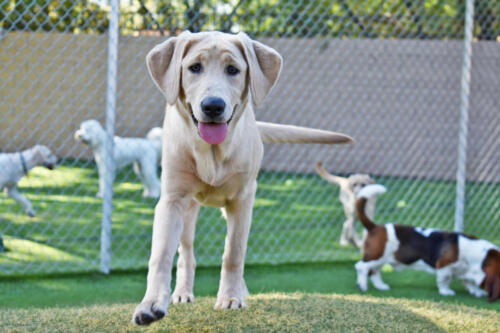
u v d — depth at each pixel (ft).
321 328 9.78
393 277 16.58
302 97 35.40
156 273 8.60
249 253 18.07
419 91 35.65
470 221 23.66
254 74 8.95
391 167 36.24
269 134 12.05
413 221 23.21
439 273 14.89
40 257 16.39
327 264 17.43
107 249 15.43
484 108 34.81
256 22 30.07
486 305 14.02
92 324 9.87
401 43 35.40
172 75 8.88
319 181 32.78
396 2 34.19
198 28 23.47
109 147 15.42
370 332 9.73
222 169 9.48
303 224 22.30
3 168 20.52
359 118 35.94
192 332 9.46
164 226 9.18
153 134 26.84
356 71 35.68
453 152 35.58
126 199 25.67
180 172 9.43
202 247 18.20
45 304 12.81
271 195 28.14
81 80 33.58
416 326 10.19
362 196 15.40
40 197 24.94
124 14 23.99
